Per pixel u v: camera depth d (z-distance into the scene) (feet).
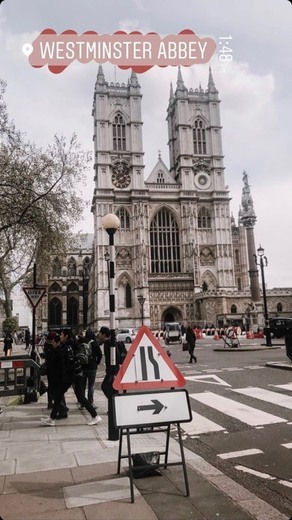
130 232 262.67
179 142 281.74
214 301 233.96
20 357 47.67
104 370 78.23
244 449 24.94
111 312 29.76
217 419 32.60
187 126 283.38
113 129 277.23
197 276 255.70
